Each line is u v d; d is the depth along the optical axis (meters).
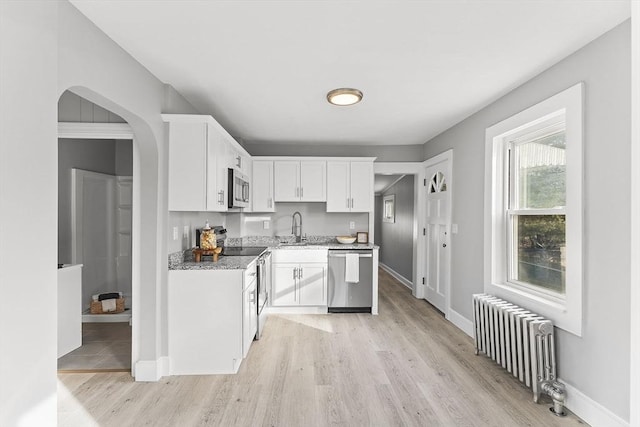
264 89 3.00
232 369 2.88
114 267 4.87
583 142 2.21
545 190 2.78
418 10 1.85
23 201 1.33
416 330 3.94
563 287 2.58
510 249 3.20
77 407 2.38
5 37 1.25
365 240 5.16
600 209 2.10
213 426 2.17
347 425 2.18
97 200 4.57
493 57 2.39
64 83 1.76
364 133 4.63
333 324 4.15
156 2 1.77
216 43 2.20
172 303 2.88
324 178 4.99
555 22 1.96
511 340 2.68
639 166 0.70
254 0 1.76
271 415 2.29
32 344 1.37
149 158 2.75
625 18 1.91
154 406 2.39
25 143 1.33
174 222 3.05
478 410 2.34
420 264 5.36
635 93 0.71
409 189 6.37
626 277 1.94
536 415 2.28
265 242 5.27
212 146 2.97
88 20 1.92
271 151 5.29
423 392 2.57
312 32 2.07
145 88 2.55
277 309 4.65
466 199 3.86
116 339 3.62
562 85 2.42
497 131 3.21
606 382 2.06
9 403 1.28
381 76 2.73
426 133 4.62
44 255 1.42
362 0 1.76
